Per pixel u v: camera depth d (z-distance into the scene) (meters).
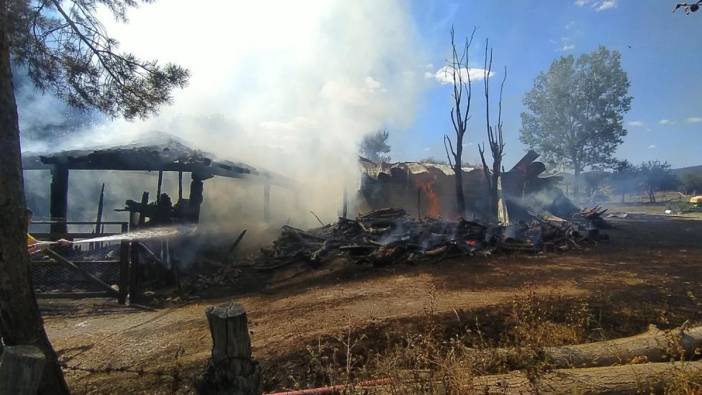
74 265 8.53
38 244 6.39
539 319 5.45
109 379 4.75
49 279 8.80
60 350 5.63
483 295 7.04
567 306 6.31
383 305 6.73
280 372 4.79
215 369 2.82
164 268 9.69
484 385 3.70
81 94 7.83
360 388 3.74
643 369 3.91
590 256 11.27
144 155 11.48
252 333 5.86
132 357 5.30
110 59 7.76
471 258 10.82
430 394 3.53
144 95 8.00
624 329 5.78
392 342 5.35
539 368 3.84
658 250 12.35
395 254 10.44
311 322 6.15
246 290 9.23
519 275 8.70
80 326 6.78
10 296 3.21
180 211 11.61
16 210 3.23
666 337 4.55
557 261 10.42
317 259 10.53
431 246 11.14
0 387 2.32
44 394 3.33
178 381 4.55
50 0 6.96
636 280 8.01
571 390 3.63
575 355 4.38
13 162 3.24
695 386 3.70
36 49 7.22
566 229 13.95
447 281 8.38
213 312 2.84
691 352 4.45
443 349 4.89
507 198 19.75
